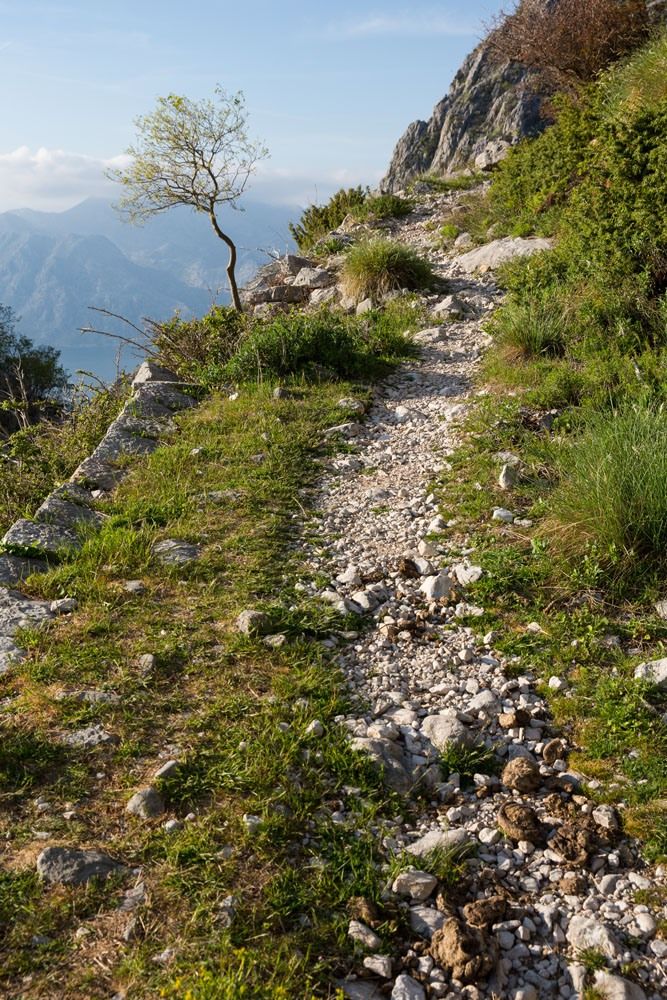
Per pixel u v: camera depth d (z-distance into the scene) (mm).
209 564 5828
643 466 5531
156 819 3541
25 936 2977
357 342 10625
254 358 10242
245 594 5402
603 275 9406
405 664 4820
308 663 4715
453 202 19141
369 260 13297
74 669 4574
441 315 11961
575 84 17125
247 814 3553
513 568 5531
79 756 3914
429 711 4406
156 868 3289
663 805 3639
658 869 3363
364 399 9336
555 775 3930
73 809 3602
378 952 3016
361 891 3236
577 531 5582
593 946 3035
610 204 9812
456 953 2961
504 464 6969
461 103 48000
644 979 2930
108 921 3049
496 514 6234
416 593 5527
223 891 3156
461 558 5840
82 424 9586
